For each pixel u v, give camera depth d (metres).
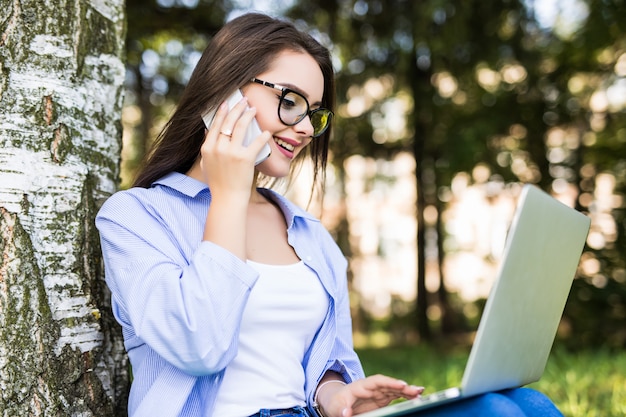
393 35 8.96
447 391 1.15
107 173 1.83
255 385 1.53
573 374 4.23
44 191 1.62
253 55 1.62
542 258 1.29
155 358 1.48
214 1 7.82
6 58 1.62
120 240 1.49
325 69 1.85
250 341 1.55
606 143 9.38
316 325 1.69
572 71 9.27
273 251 1.71
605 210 9.12
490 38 8.97
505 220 10.64
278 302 1.58
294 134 1.65
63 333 1.60
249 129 1.56
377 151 10.70
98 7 1.84
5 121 1.59
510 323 1.22
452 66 9.31
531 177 9.65
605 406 3.41
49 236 1.61
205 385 1.47
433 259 11.70
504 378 1.30
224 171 1.46
